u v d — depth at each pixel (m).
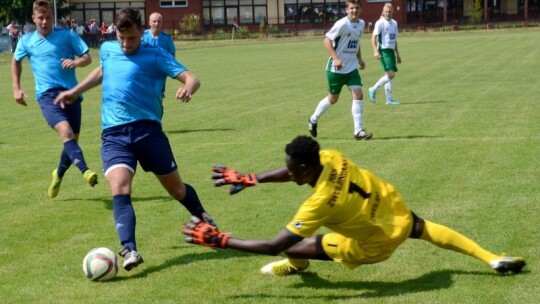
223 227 8.30
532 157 11.52
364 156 12.08
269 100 21.19
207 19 80.19
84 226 8.66
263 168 11.49
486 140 13.12
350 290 6.33
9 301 6.29
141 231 8.33
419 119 16.12
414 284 6.39
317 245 6.27
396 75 27.72
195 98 22.36
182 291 6.44
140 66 7.39
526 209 8.57
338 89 13.81
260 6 79.62
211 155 12.75
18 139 15.52
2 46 59.84
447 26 74.75
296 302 6.09
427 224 6.41
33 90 26.86
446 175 10.48
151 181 10.93
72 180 11.30
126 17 7.22
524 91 20.69
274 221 8.49
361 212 5.94
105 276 6.71
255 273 6.86
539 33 59.94
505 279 6.39
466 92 21.08
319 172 5.91
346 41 13.57
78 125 10.09
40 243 8.00
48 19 9.99
